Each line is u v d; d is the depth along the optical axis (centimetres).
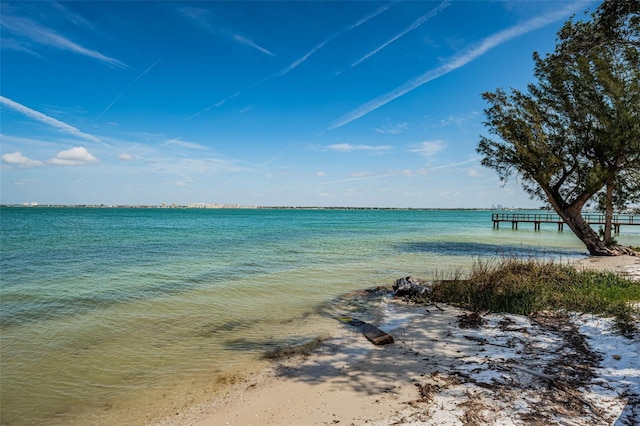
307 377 579
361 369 595
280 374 599
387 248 2638
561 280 1170
